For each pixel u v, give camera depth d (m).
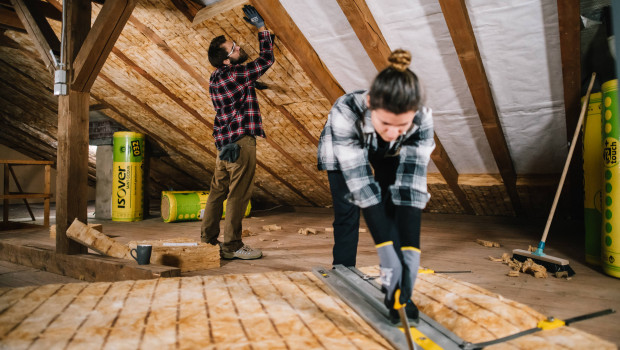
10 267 2.70
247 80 2.58
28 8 2.61
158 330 1.24
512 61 2.74
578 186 3.84
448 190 4.65
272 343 1.16
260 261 2.69
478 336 1.26
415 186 1.24
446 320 1.42
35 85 5.65
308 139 4.47
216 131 2.69
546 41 2.55
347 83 3.44
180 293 1.62
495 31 2.57
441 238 3.77
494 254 2.96
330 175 1.88
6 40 4.46
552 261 2.33
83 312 1.37
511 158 3.74
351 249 2.00
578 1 2.22
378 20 2.78
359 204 1.22
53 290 1.61
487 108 3.04
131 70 4.37
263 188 6.40
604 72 2.90
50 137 7.39
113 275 2.20
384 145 1.32
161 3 3.30
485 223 4.89
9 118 7.15
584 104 2.55
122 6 2.23
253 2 2.82
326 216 6.02
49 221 4.96
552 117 3.10
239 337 1.20
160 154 6.10
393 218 1.36
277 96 3.90
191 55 3.79
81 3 2.48
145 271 2.04
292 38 3.04
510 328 1.32
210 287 1.72
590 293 1.93
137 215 5.25
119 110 5.30
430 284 1.82
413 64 3.01
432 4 2.55
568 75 2.68
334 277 1.85
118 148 5.14
